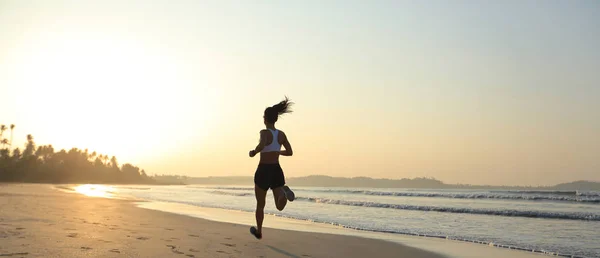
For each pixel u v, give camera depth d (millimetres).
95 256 5125
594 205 28109
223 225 10469
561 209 23406
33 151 177250
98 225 8648
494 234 11422
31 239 6098
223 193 45531
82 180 194375
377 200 34219
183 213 15836
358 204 24500
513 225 13906
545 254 8070
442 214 18141
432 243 9055
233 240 7418
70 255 5094
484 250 8273
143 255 5391
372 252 7215
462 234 11273
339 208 21234
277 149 6520
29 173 159500
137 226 9078
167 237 7309
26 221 8625
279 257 5938
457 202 31219
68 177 183625
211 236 7867
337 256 6469
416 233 11141
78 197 25000
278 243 7438
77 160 199125
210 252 5965
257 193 6684
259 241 7523
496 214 18578
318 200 29062
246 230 9320
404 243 8805
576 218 16609
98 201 20953
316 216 16266
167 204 22234
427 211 19984
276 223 12883
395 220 15211
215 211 17375
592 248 8953
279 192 6328
